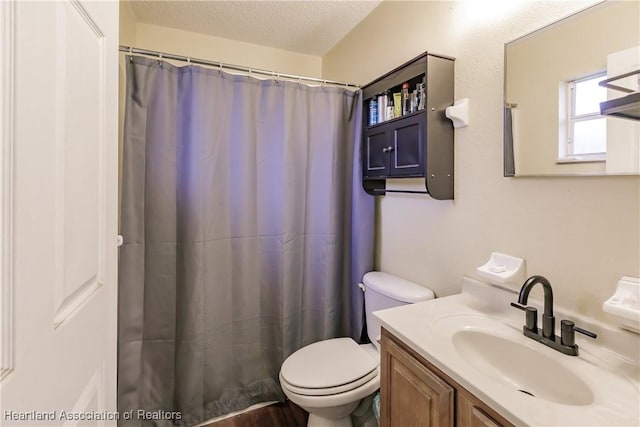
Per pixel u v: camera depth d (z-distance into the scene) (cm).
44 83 45
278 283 179
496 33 117
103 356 72
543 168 102
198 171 152
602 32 87
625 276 84
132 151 142
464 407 77
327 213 186
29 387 43
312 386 131
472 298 126
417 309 116
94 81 64
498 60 116
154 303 152
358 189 188
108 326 75
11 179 39
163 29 207
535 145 104
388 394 105
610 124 85
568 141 95
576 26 93
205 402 162
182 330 156
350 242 196
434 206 149
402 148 150
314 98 183
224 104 160
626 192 84
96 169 66
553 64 98
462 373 76
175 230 154
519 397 68
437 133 133
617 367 80
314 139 184
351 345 164
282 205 176
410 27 160
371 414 153
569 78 94
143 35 202
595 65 89
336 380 134
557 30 97
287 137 176
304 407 133
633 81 81
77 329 58
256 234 173
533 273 106
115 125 77
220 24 205
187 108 153
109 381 76
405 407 97
